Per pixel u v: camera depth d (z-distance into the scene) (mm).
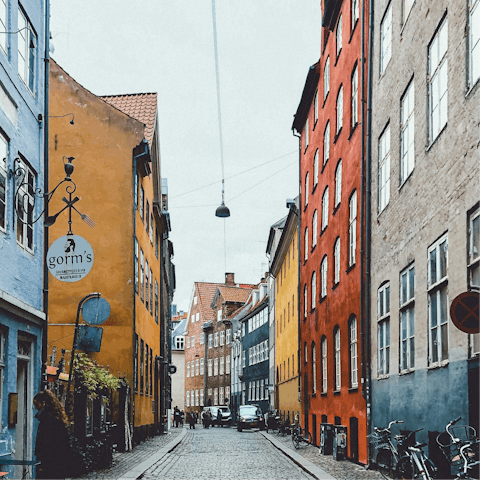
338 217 21500
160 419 37938
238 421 46562
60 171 24250
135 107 29391
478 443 8508
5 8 12391
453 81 10672
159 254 37156
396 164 14516
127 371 23531
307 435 28484
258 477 15219
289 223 37594
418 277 12531
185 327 98812
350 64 20109
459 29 10453
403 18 14484
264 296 61500
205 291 90188
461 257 10133
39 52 14742
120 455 20281
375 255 16375
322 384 24594
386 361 15219
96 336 22281
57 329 22797
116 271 23922
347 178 20109
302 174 32094
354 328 18891
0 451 11281
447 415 10703
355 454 18031
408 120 13773
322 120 25891
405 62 13977
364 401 17016
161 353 39281
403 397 13531
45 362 14461
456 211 10391
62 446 9086
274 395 49250
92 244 23984
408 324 13344
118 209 24250
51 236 23750
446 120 11117
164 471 16484
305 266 30234
